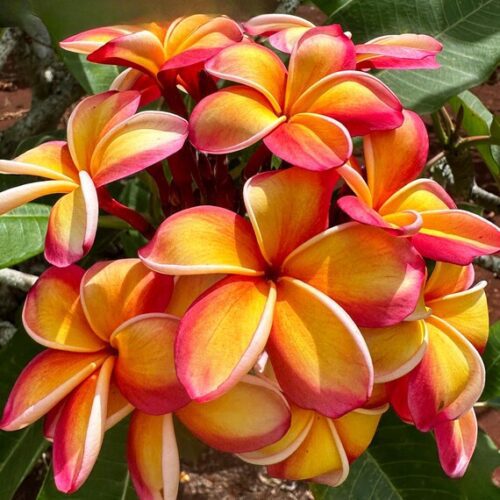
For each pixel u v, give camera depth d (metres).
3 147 0.83
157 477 0.45
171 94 0.50
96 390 0.44
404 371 0.45
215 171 0.52
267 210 0.44
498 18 0.61
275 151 0.44
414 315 0.45
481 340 0.49
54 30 0.54
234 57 0.46
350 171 0.44
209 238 0.44
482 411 0.96
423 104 0.59
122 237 0.71
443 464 0.48
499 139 0.77
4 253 0.55
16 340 0.60
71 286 0.46
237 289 0.43
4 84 1.64
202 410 0.45
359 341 0.42
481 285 0.49
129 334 0.44
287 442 0.47
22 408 0.45
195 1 0.51
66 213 0.45
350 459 0.48
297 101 0.46
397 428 0.58
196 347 0.42
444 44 0.61
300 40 0.46
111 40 0.48
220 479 0.89
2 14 0.65
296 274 0.44
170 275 0.44
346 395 0.42
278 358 0.43
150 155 0.45
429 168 0.88
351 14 0.61
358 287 0.43
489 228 0.46
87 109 0.47
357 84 0.46
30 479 0.88
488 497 0.60
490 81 1.68
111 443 0.59
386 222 0.44
